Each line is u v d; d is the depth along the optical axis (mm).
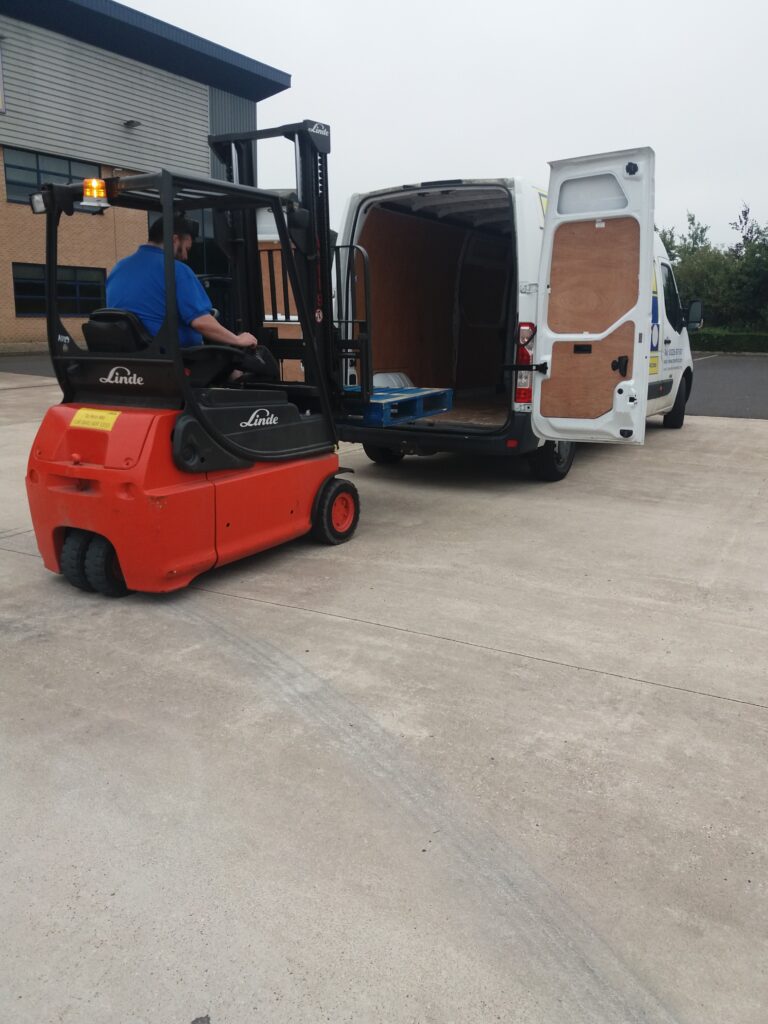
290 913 2168
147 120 23531
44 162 21750
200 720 3141
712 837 2467
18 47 20344
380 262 7488
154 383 4172
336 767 2832
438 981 1954
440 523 5922
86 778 2766
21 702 3277
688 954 2037
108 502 4066
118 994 1922
